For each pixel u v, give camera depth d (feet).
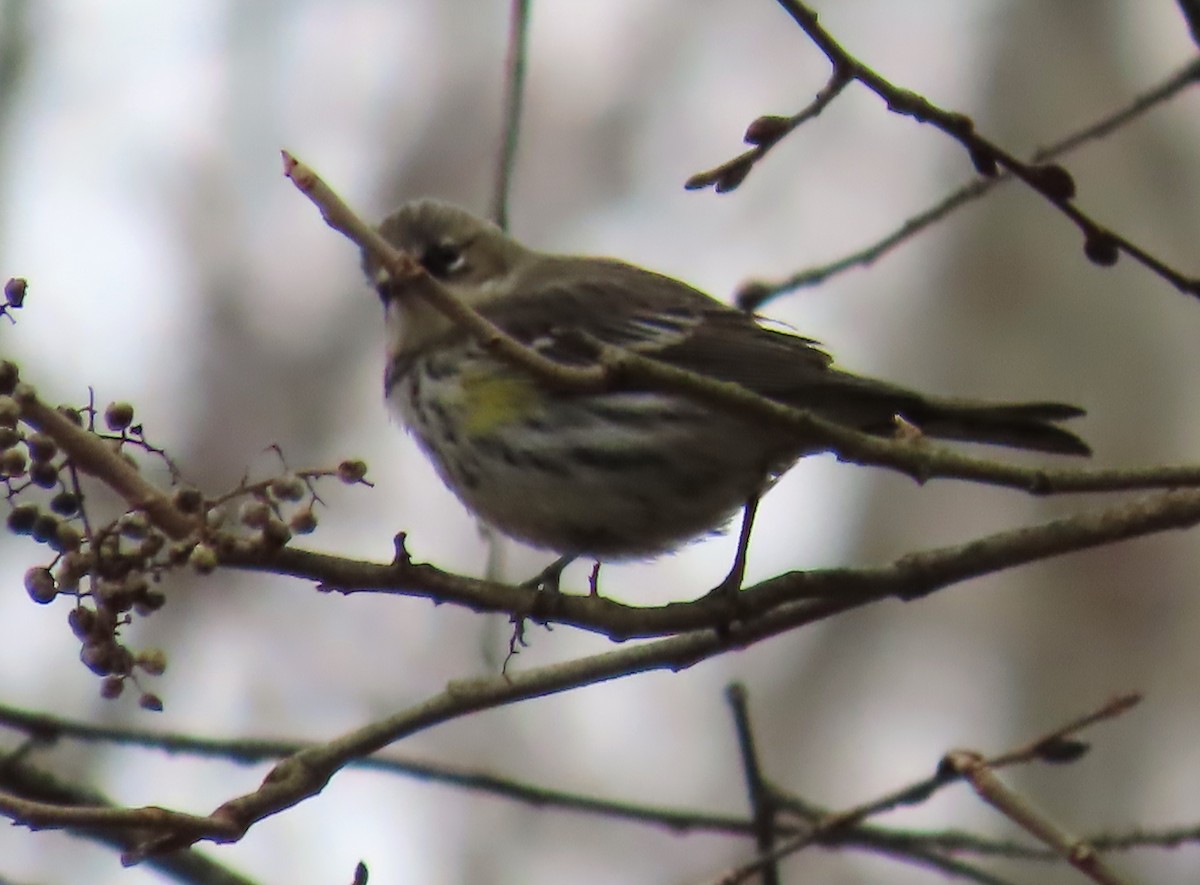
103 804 28.43
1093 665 47.50
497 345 19.39
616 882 46.19
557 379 19.72
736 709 27.53
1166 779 45.88
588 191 55.77
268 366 50.52
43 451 18.04
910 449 21.71
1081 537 23.50
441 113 56.18
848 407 26.78
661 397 27.07
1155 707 46.70
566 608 22.62
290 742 28.30
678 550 28.84
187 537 18.45
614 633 22.90
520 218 55.52
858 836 27.55
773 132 20.99
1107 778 46.19
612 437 27.35
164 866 27.86
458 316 19.24
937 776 24.26
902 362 52.19
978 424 26.71
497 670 29.30
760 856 25.80
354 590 20.59
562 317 30.14
